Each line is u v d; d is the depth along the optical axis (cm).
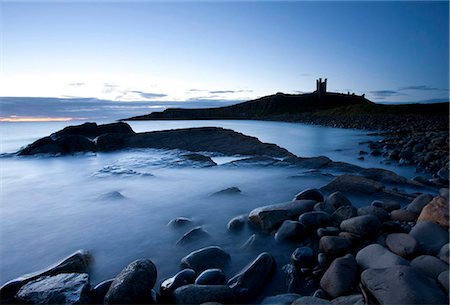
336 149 2133
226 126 5966
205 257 461
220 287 369
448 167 1123
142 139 1989
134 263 391
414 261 391
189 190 938
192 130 2072
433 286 312
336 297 367
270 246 518
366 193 802
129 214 719
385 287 314
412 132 2891
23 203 826
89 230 625
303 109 13050
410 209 599
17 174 1250
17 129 5894
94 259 498
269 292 396
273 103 14175
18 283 393
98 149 1881
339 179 867
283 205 629
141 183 1041
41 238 589
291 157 1381
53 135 2214
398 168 1287
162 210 744
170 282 393
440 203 526
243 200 815
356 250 467
